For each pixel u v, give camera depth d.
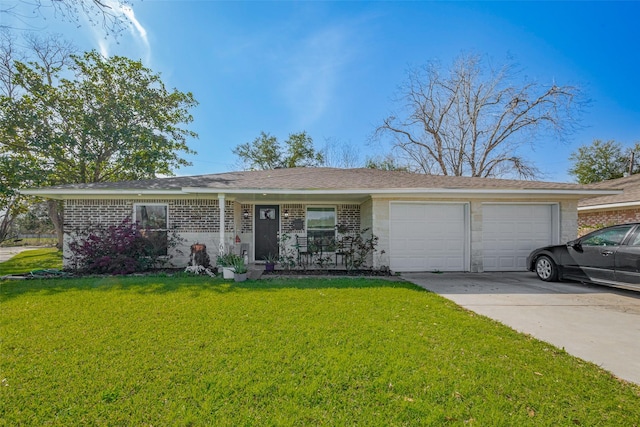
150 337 3.89
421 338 3.91
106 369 3.07
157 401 2.56
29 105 16.62
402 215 9.59
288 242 11.46
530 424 2.32
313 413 2.43
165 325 4.32
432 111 24.52
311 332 4.08
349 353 3.46
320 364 3.19
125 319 4.57
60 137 16.50
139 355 3.38
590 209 12.23
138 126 19.09
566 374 3.07
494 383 2.88
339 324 4.41
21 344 3.66
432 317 4.78
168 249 9.95
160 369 3.08
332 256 11.38
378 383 2.85
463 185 9.48
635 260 6.16
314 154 32.88
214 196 9.79
